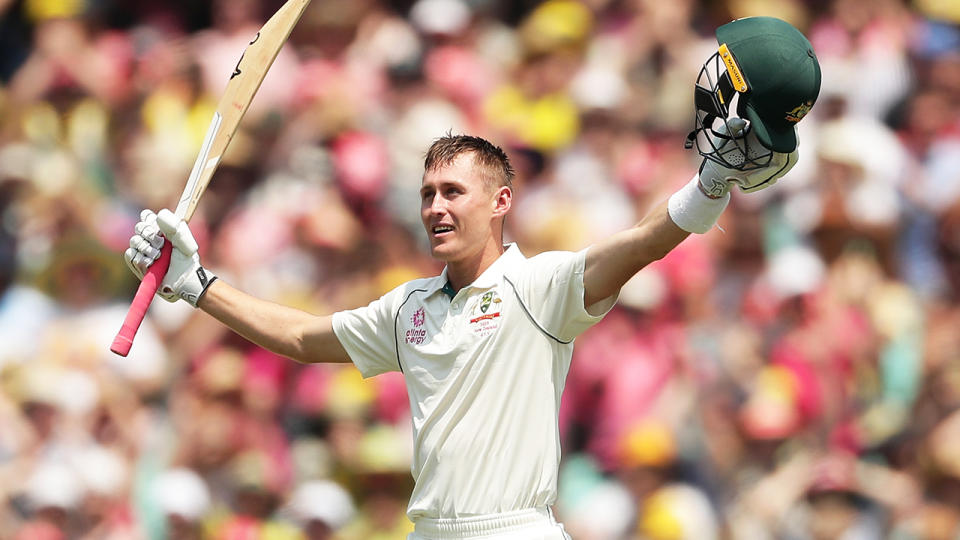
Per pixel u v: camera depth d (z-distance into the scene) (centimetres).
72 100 4972
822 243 4219
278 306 2184
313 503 3597
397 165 4481
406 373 2034
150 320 4134
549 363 1972
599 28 4888
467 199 1981
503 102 4750
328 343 2131
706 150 4534
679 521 3475
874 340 3972
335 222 4300
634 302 3862
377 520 3628
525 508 1950
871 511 3544
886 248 4253
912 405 3800
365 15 4947
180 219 2194
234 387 3809
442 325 2002
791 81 1817
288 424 3834
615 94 4581
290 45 4912
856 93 4775
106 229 4512
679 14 4869
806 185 4347
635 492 3562
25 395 3828
